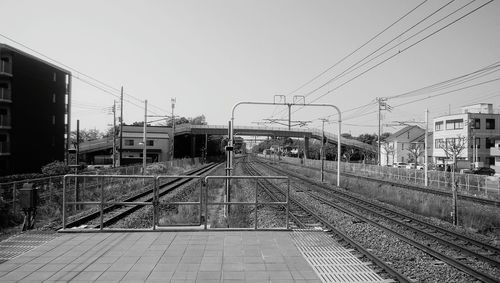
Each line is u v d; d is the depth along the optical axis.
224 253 7.59
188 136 81.06
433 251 8.82
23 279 6.12
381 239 10.55
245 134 70.88
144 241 8.43
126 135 66.56
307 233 9.62
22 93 35.91
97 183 23.11
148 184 27.69
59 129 41.44
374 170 43.69
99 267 6.70
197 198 21.00
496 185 29.20
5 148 33.94
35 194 10.29
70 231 9.18
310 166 60.34
